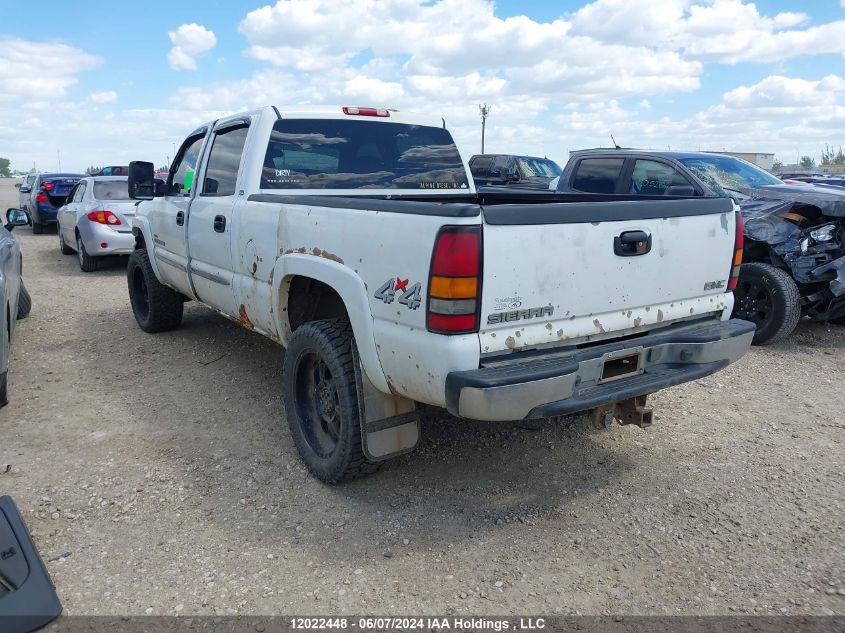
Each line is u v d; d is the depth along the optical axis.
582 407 2.95
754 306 6.45
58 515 3.34
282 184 4.41
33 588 2.71
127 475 3.76
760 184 7.00
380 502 3.48
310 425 3.80
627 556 3.02
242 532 3.21
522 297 2.85
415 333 2.86
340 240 3.28
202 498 3.52
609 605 2.69
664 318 3.41
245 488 3.63
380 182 4.82
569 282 2.98
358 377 3.33
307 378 3.82
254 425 4.46
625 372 3.26
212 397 4.97
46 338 6.65
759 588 2.79
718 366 3.48
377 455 3.38
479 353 2.76
